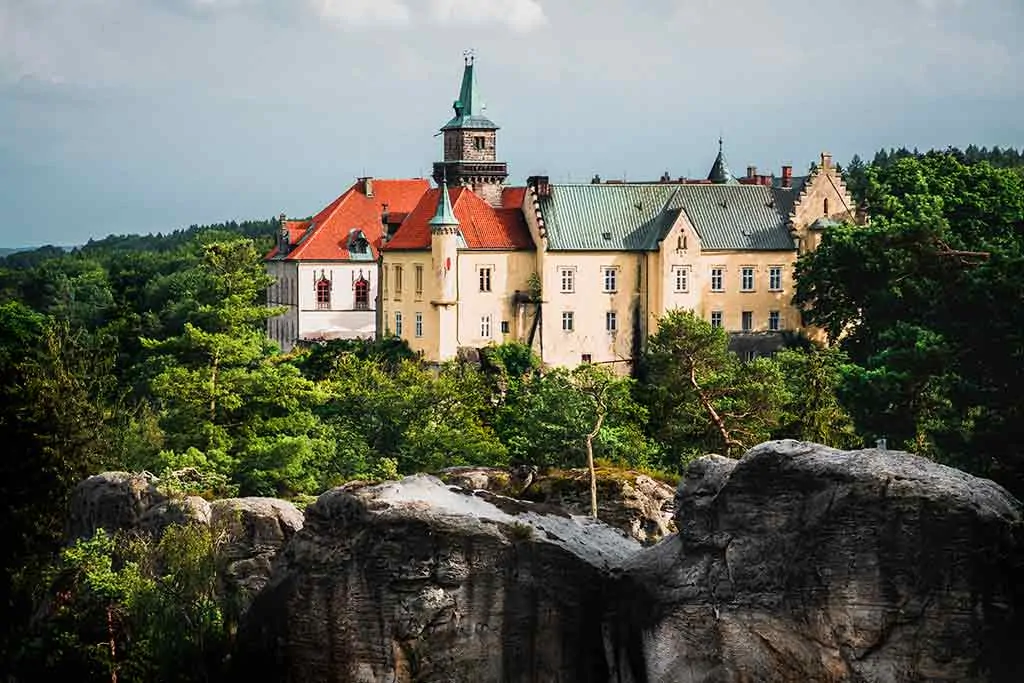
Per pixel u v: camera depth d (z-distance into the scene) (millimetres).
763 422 135250
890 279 155000
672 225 196750
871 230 169625
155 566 73062
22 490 99938
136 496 81625
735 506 56969
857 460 55406
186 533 72625
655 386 148000
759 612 56000
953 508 53531
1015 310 99188
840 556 54594
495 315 196125
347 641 60500
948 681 53312
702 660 57031
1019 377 96562
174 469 112688
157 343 141000
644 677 58406
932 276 119000
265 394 136125
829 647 54688
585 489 90562
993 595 53250
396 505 60719
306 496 116000
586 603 60219
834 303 173750
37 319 190250
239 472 122062
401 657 60000
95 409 111938
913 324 120375
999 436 87938
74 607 71625
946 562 53438
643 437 132375
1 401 104125
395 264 197375
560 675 59812
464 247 194125
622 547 63781
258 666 62250
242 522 77125
